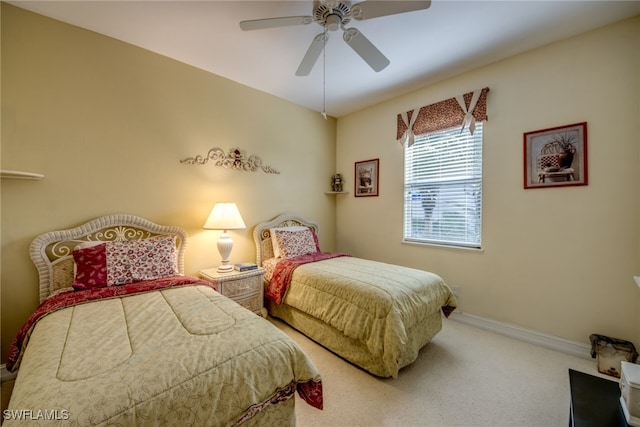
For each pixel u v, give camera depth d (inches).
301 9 76.7
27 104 75.8
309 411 64.0
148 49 96.7
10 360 59.0
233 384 41.4
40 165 77.8
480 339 99.1
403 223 135.7
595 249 84.8
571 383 49.9
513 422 60.7
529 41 90.7
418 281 87.1
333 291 85.9
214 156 115.2
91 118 86.0
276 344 49.4
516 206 99.7
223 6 75.3
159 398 36.0
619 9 75.3
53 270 78.8
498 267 104.3
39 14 77.5
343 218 165.6
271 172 136.4
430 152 125.5
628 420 40.4
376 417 62.2
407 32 85.9
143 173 96.7
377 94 134.4
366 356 77.7
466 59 102.0
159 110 100.0
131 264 81.7
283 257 122.4
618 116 80.6
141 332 50.5
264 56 100.9
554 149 91.1
